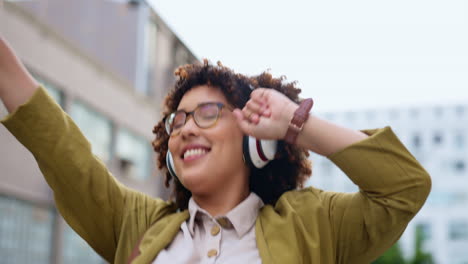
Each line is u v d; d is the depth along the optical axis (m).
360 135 1.49
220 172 1.64
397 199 1.47
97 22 14.09
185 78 1.79
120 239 1.70
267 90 1.54
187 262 1.53
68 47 11.68
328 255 1.53
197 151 1.64
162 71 15.45
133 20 14.88
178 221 1.64
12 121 1.60
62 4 13.02
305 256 1.50
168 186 1.95
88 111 12.38
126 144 13.86
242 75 1.80
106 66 13.20
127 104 13.95
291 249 1.48
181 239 1.62
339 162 1.48
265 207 1.66
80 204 1.69
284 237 1.51
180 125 1.69
